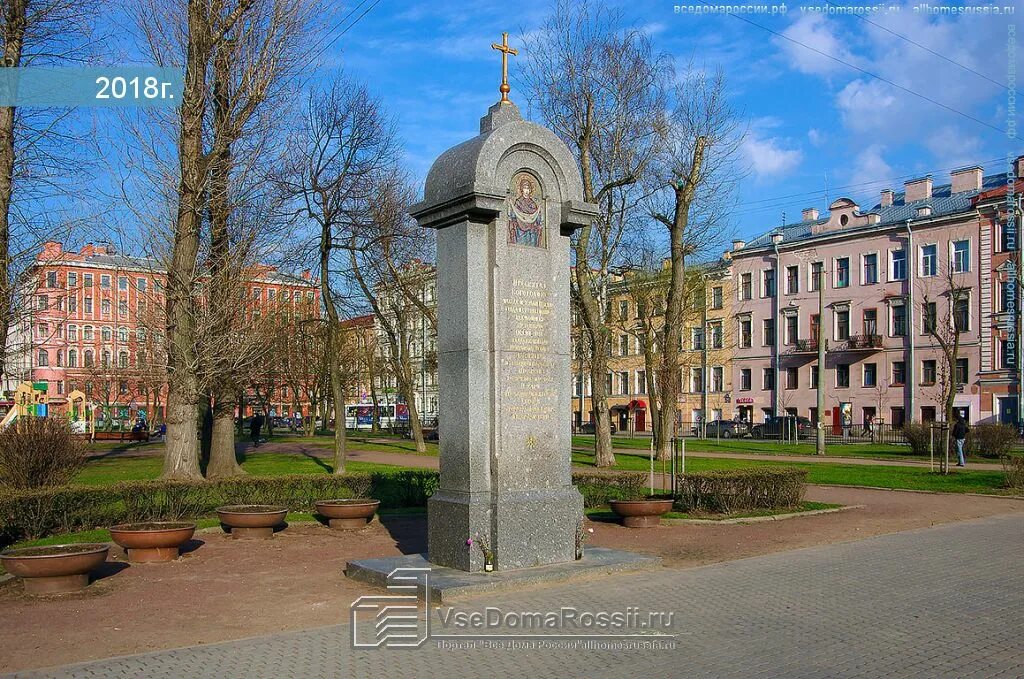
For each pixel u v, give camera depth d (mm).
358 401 88500
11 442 16141
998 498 20891
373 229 26312
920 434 37000
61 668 6898
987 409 52625
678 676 6684
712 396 69625
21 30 19750
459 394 10258
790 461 33281
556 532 10422
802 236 65312
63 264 20781
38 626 8336
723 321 68562
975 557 12164
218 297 20656
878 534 14727
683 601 9180
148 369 23406
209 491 15680
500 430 10156
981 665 6934
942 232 55438
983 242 53406
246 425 77812
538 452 10453
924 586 10078
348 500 15320
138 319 25375
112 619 8609
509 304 10367
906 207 60312
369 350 61938
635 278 41938
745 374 67500
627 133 28844
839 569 11180
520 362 10398
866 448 43781
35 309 19641
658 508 15281
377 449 43000
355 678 6637
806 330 63375
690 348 71250
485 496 10062
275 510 14125
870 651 7328
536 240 10695
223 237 21547
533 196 10719
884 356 58562
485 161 10039
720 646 7508
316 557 12195
